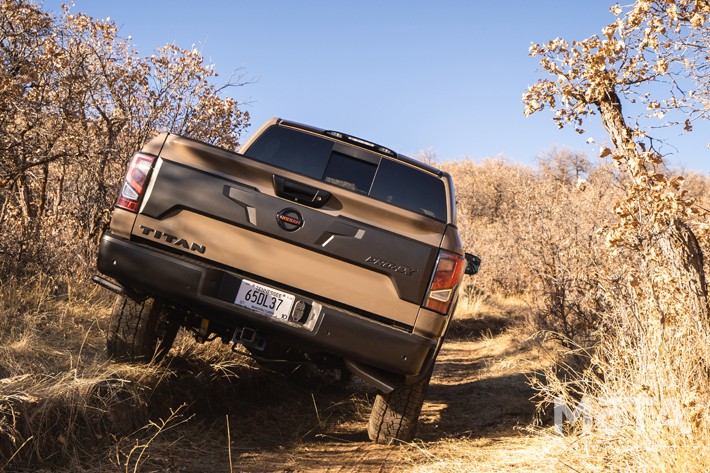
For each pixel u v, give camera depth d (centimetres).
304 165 575
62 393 444
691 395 420
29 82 735
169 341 573
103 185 924
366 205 475
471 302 1748
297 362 536
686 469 381
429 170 578
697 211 539
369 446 530
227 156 478
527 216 1130
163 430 498
